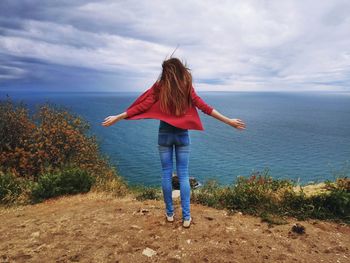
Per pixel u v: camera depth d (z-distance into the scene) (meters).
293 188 5.98
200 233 4.13
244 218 4.85
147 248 3.75
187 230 4.21
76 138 11.98
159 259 3.52
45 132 11.48
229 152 83.69
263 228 4.40
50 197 6.86
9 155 10.43
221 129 151.38
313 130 159.00
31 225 4.66
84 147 12.37
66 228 4.45
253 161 71.06
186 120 4.05
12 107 11.73
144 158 66.75
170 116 4.07
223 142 105.31
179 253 3.64
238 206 5.34
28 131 11.49
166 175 4.31
